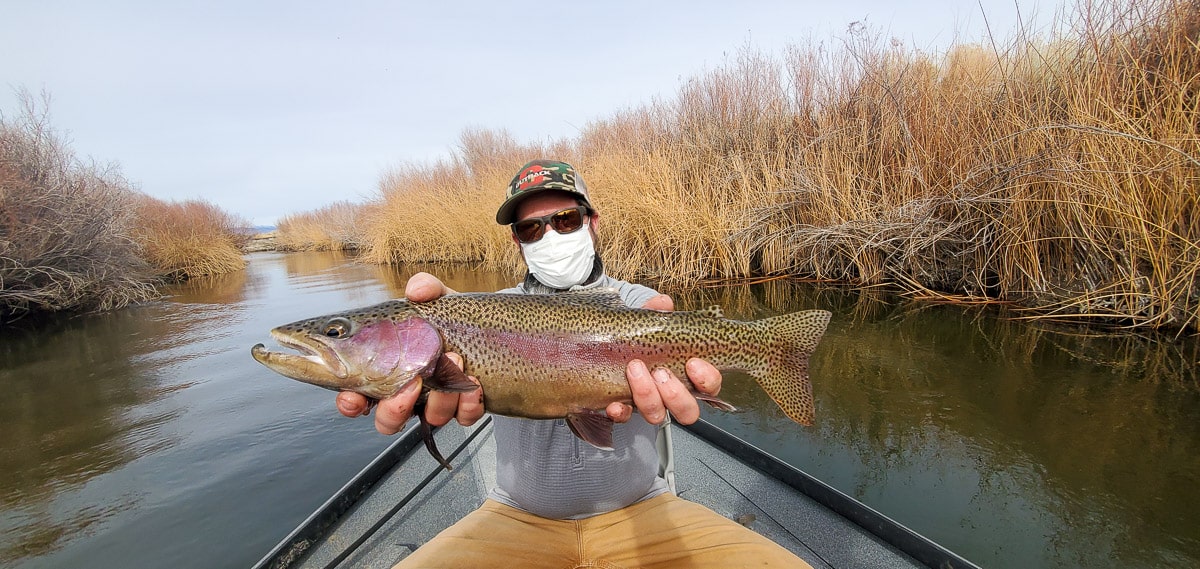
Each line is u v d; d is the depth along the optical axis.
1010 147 2.30
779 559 0.67
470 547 0.71
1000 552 0.95
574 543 0.75
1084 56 2.13
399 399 0.71
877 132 3.14
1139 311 1.97
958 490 1.13
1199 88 1.80
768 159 3.70
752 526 0.96
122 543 1.19
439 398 0.72
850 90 3.33
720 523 0.74
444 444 1.32
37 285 4.10
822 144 3.30
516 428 0.82
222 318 3.80
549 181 0.89
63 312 4.36
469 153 7.59
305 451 1.56
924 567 0.84
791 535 0.93
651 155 3.84
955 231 2.62
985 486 1.14
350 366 0.73
